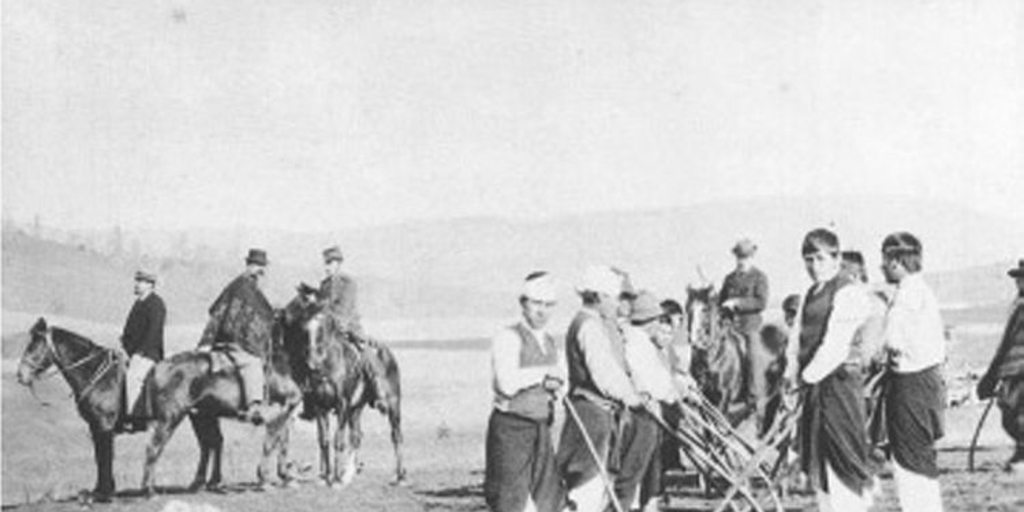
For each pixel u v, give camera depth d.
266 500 12.55
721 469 10.63
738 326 13.16
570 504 9.28
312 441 13.48
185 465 13.46
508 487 8.95
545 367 9.05
